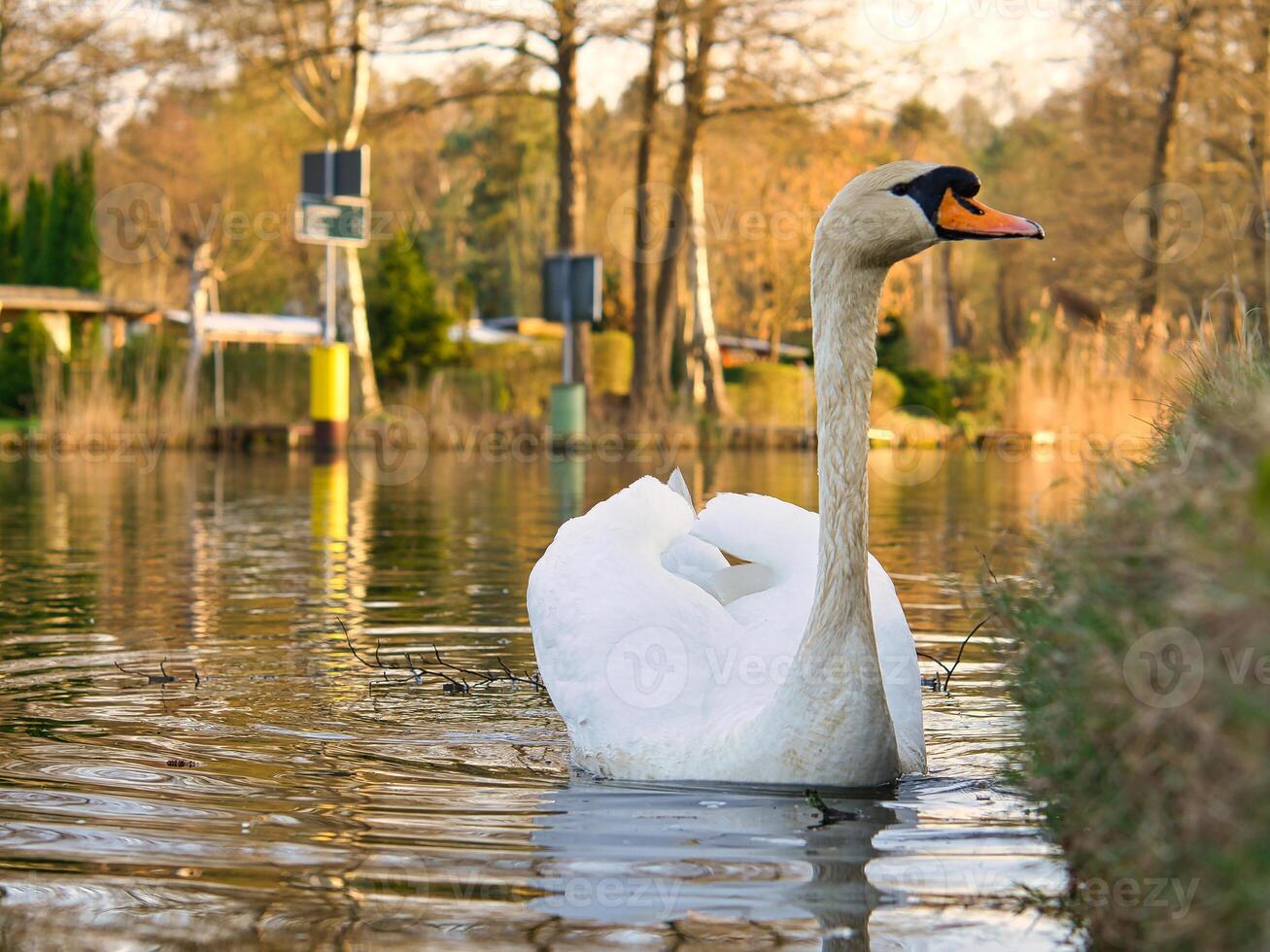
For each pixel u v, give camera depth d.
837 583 4.68
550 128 64.94
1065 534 3.69
